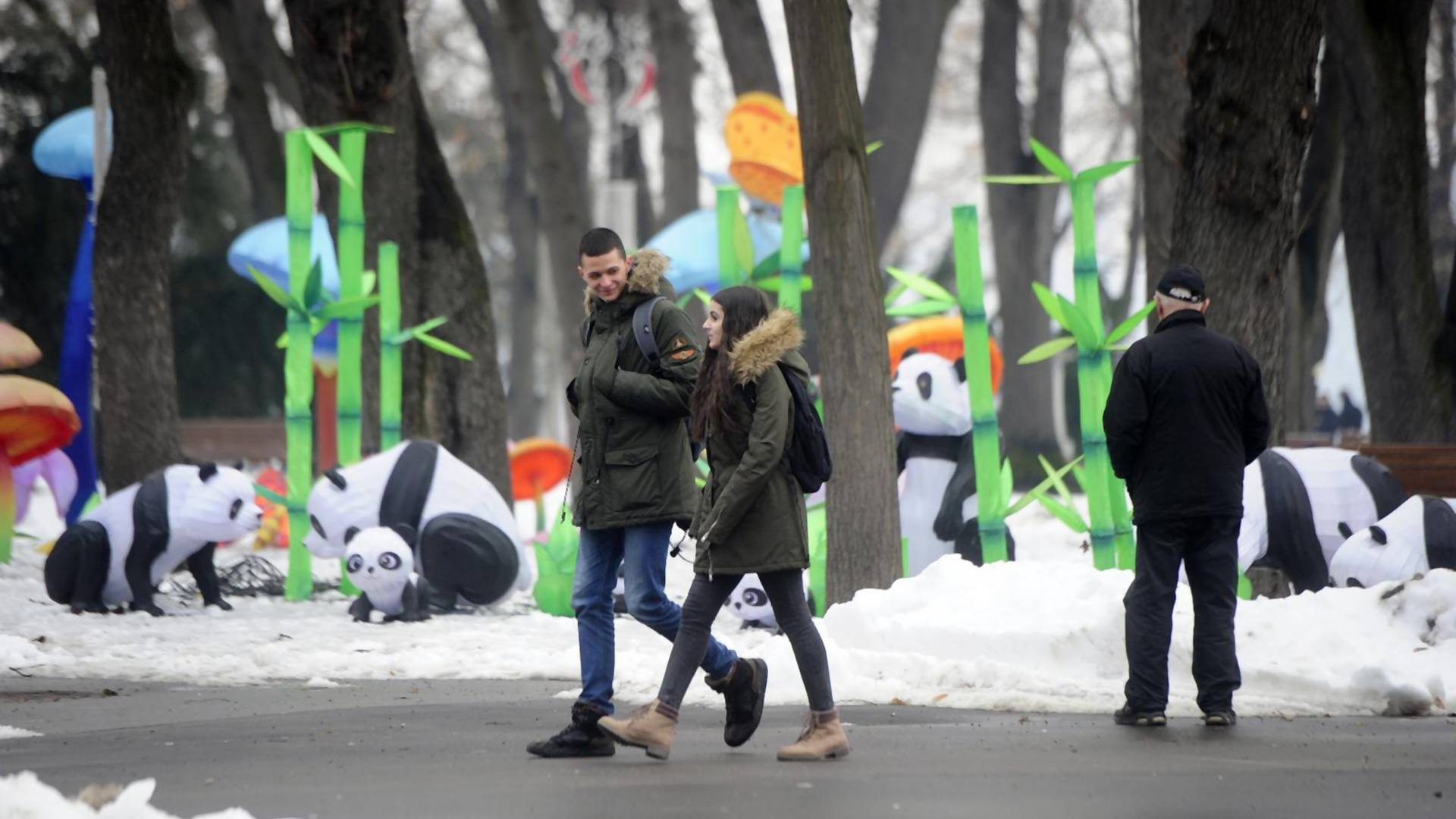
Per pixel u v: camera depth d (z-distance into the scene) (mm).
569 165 87250
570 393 22516
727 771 20312
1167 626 24141
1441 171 112938
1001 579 30266
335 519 40125
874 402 35250
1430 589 28156
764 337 20703
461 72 154250
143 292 55344
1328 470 35375
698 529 21141
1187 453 24078
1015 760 21047
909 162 87938
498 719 25016
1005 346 102250
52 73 114938
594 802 18188
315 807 18016
